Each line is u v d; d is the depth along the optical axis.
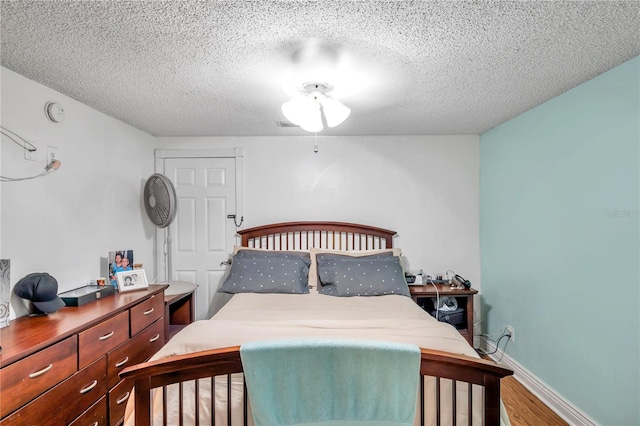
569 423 2.07
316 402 1.16
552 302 2.27
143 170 3.12
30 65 1.72
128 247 2.86
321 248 3.24
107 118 2.59
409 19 1.32
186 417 1.34
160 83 1.97
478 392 1.34
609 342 1.82
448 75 1.87
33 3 1.20
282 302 2.46
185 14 1.28
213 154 3.32
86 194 2.34
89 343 1.66
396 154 3.31
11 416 1.26
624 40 1.49
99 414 1.73
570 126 2.09
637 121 1.65
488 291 3.13
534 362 2.46
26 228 1.86
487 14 1.29
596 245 1.90
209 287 3.33
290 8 1.25
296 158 3.33
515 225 2.70
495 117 2.70
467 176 3.30
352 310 2.28
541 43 1.52
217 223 3.33
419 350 1.18
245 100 2.28
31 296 1.68
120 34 1.43
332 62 1.66
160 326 2.40
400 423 1.15
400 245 3.31
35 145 1.92
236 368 1.22
